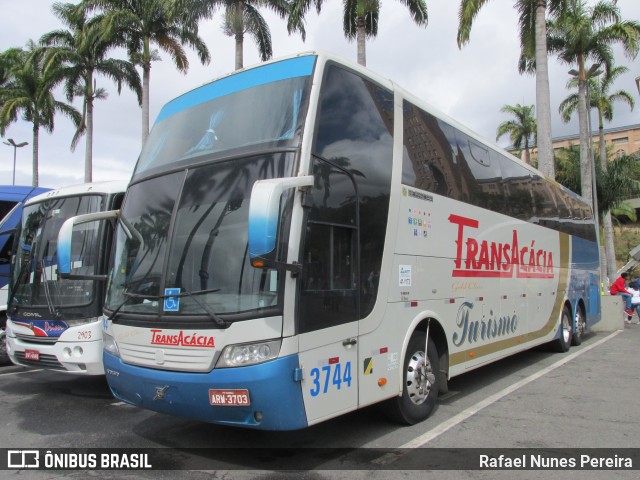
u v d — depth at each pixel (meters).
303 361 4.22
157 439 5.50
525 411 6.51
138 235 5.09
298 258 4.23
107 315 5.13
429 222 6.24
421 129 6.43
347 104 5.12
